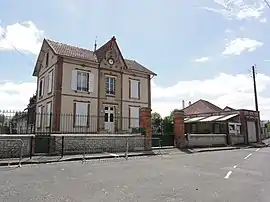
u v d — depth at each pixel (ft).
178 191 24.14
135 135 67.46
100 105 89.35
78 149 58.23
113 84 93.97
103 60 91.97
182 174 33.88
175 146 79.87
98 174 33.06
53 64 86.12
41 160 46.34
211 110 159.53
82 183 27.35
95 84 89.40
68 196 21.95
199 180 29.91
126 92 96.58
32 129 77.77
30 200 20.58
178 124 80.89
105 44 97.71
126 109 95.61
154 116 139.74
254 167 41.50
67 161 47.93
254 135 120.06
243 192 24.03
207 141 92.79
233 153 68.90
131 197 21.77
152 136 76.54
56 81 81.97
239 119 116.06
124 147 65.05
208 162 47.62
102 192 23.47
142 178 30.53
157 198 21.53
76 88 84.94
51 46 86.58
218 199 21.45
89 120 85.97
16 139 50.19
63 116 80.69
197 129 126.82
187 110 172.86
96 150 60.75
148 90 103.24
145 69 104.68
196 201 20.77
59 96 81.15
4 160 45.29
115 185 26.48
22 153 50.31
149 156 58.49
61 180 28.94
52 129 79.66
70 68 84.74
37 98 98.73
